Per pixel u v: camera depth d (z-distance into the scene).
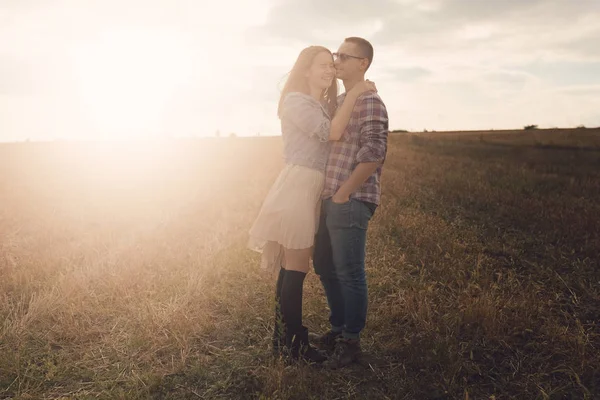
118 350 3.49
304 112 3.04
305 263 3.24
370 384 3.11
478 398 2.97
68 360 3.34
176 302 4.20
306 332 3.29
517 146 27.55
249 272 5.06
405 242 6.23
